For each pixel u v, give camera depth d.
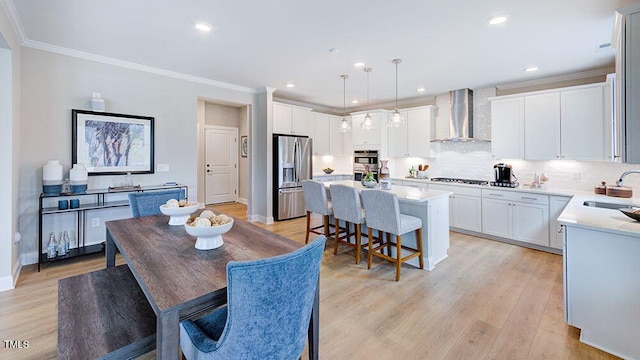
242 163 7.52
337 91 5.38
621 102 1.88
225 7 2.38
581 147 3.73
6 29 2.41
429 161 5.75
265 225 5.21
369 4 2.31
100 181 3.64
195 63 3.79
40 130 3.20
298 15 2.50
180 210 2.09
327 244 4.13
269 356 1.15
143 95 3.94
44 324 2.13
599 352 1.88
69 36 2.96
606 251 1.86
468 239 4.36
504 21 2.58
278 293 1.07
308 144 5.92
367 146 6.25
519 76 4.27
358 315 2.31
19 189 3.06
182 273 1.30
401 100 6.12
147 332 1.32
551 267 3.29
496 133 4.49
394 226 2.91
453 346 1.94
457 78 4.40
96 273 1.97
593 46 3.14
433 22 2.61
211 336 1.32
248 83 4.85
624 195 3.21
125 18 2.57
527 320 2.24
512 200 4.09
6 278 2.62
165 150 4.17
